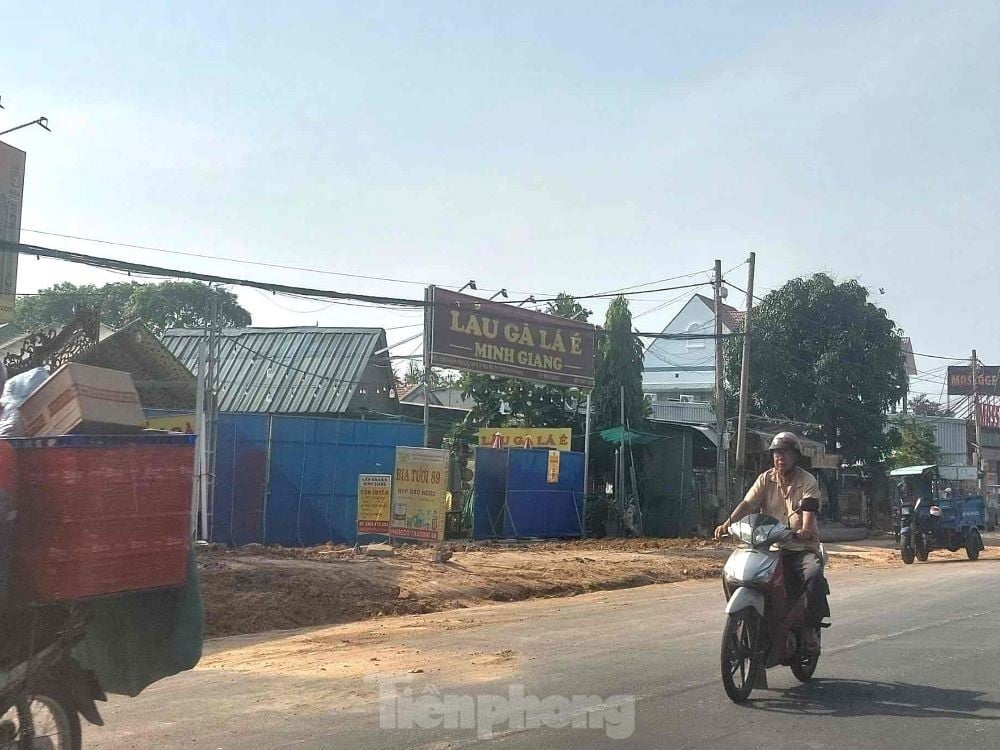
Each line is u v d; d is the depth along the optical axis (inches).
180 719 253.4
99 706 268.1
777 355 1385.3
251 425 736.3
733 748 224.7
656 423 1122.7
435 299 856.3
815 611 290.2
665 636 392.5
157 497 178.5
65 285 1807.3
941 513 887.7
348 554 643.5
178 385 808.9
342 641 382.3
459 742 230.5
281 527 741.9
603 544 869.8
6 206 607.5
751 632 271.9
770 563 274.4
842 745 227.9
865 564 837.8
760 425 1244.5
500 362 895.1
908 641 376.5
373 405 1164.5
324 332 1189.7
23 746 174.6
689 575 693.3
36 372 202.5
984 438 2209.6
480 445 980.6
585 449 980.6
